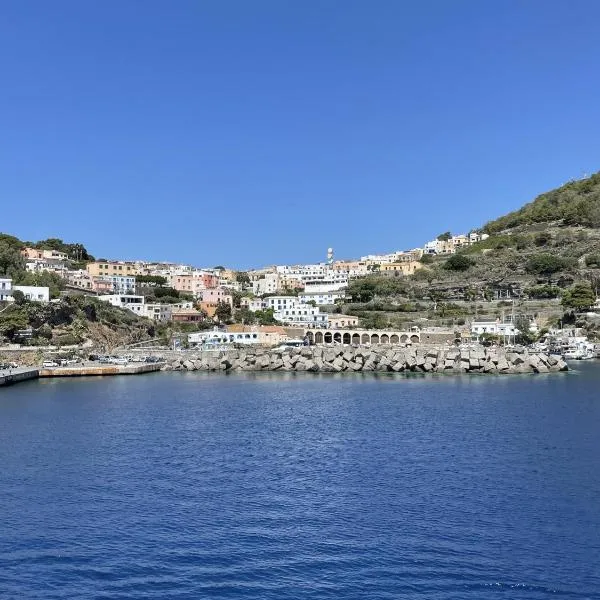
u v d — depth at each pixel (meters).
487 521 59.50
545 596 46.34
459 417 113.12
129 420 111.75
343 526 58.59
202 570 50.12
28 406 129.75
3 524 59.38
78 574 49.50
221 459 82.50
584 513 61.34
